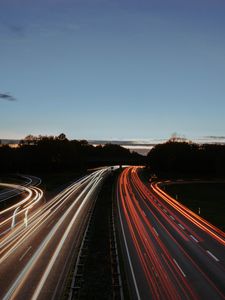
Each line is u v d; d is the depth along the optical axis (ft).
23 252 117.60
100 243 133.08
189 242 138.00
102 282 94.27
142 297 85.05
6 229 152.56
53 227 156.97
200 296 85.92
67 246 125.29
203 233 154.51
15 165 501.15
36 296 82.58
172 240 140.97
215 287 91.76
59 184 350.84
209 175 495.00
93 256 116.67
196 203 253.85
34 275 96.12
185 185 377.71
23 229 152.46
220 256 119.75
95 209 209.77
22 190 303.68
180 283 94.17
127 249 126.41
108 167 613.11
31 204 227.61
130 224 171.01
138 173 498.28
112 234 147.74
